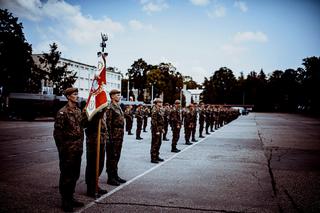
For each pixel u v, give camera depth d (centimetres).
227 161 941
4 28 4394
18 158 932
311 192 594
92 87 562
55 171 744
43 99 3481
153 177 704
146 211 470
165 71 8031
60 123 469
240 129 2436
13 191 568
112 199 529
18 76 4456
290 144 1426
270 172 782
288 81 10350
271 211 482
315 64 8950
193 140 1521
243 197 555
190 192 582
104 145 574
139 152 1103
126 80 10062
